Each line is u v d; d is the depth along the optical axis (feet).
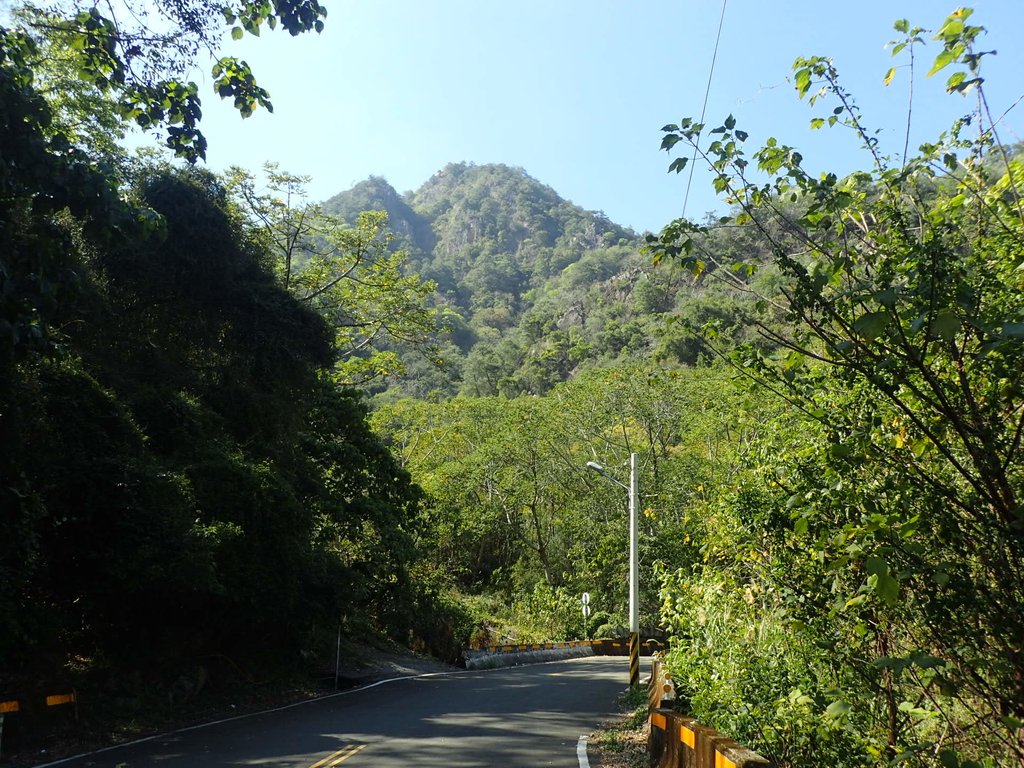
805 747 23.49
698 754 22.99
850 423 15.47
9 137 26.58
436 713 52.80
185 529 48.67
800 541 19.77
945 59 13.05
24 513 37.88
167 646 56.59
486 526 175.22
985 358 12.85
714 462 127.75
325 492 78.69
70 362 48.01
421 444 193.26
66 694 42.83
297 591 63.00
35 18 33.24
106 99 57.57
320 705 58.34
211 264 64.34
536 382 324.39
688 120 14.78
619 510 153.69
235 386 66.33
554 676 88.17
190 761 35.42
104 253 58.34
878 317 11.98
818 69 14.74
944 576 12.52
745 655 27.53
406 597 96.27
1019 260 13.35
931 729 17.47
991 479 12.75
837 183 14.93
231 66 31.40
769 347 16.66
